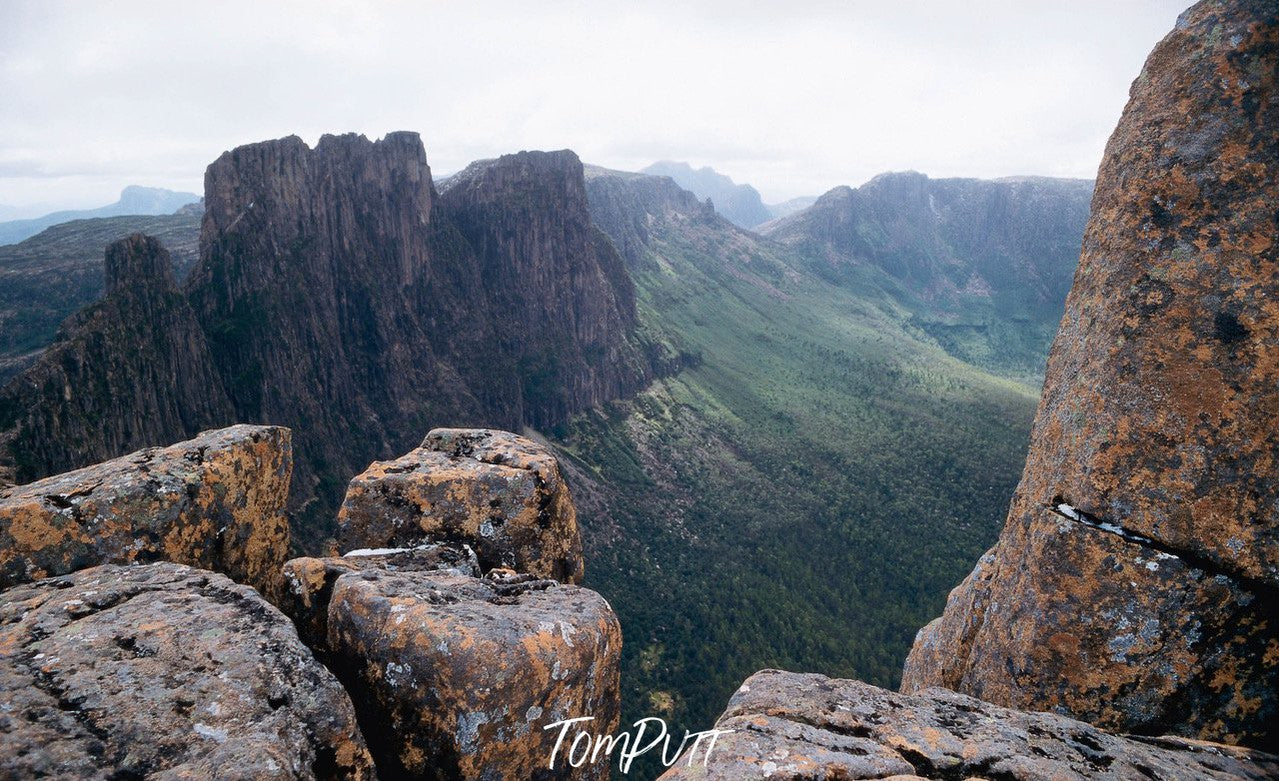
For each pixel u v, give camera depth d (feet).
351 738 16.84
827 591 618.03
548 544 35.12
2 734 13.21
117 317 370.12
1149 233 26.45
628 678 450.71
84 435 324.60
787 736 18.72
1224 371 23.75
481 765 18.98
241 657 17.02
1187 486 23.84
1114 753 19.38
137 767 13.41
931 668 37.88
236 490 26.07
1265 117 24.73
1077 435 27.30
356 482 34.24
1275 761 20.54
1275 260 23.70
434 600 21.72
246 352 480.64
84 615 18.20
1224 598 22.95
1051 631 25.53
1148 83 28.89
